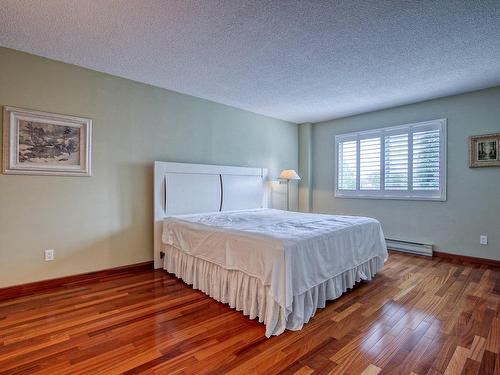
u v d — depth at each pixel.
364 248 2.90
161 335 1.89
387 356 1.67
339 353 1.70
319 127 5.38
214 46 2.45
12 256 2.55
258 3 1.85
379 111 4.52
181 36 2.29
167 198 3.44
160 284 2.88
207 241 2.58
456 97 3.74
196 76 3.14
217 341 1.83
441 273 3.21
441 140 3.87
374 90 3.57
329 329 1.99
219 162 4.18
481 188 3.58
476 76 3.11
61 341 1.81
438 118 3.90
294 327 1.97
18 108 2.56
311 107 4.36
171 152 3.63
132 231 3.30
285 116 4.94
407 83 3.33
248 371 1.54
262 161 4.83
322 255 2.28
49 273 2.75
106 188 3.10
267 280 1.98
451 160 3.80
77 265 2.91
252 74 3.08
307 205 5.43
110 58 2.70
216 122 4.12
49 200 2.74
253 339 1.85
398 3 1.86
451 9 1.92
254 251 2.11
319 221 2.98
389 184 4.40
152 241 3.46
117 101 3.17
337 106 4.30
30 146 2.63
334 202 5.15
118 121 3.18
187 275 2.87
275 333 1.91
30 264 2.64
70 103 2.85
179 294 2.62
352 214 4.88
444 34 2.24
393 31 2.20
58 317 2.14
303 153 5.48
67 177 2.85
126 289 2.73
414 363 1.60
